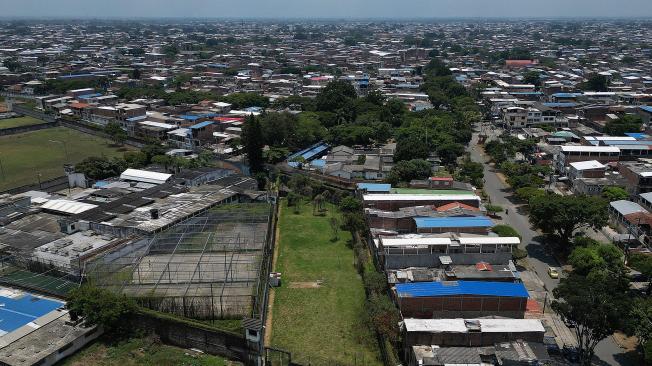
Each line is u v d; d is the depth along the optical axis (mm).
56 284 84125
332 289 88688
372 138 180875
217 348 70375
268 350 70938
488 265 83562
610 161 142500
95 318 70375
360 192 122938
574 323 68625
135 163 151250
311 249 105188
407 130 177375
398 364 66625
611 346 71125
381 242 87875
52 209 113438
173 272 83625
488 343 67250
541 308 79875
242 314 74562
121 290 77562
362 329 75625
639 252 91438
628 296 72750
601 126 189000
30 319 73312
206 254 91312
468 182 138000
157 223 102688
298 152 168000
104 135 197500
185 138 178625
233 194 124375
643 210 108000
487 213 113625
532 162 160000
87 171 140375
